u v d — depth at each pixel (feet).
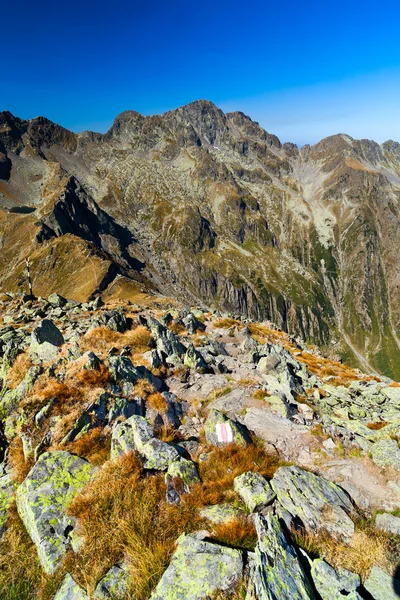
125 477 43.16
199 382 76.84
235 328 143.23
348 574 31.63
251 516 37.88
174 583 30.25
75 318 131.64
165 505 40.06
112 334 93.45
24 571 36.35
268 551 31.22
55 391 58.34
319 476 47.29
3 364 82.69
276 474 44.42
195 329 131.85
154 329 97.66
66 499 41.83
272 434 57.62
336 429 59.00
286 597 27.40
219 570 30.91
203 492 41.57
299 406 69.67
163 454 46.03
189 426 60.59
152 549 34.81
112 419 55.88
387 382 120.98
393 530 37.45
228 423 55.31
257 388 74.69
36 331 87.66
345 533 37.29
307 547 35.19
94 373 63.77
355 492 44.62
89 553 35.17
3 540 40.55
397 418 70.59
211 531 36.35
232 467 47.55
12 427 58.39
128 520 37.96
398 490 44.73
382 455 50.60
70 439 51.78
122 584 31.99
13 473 50.42
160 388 72.43
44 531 37.88
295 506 39.52
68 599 31.58
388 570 32.81
